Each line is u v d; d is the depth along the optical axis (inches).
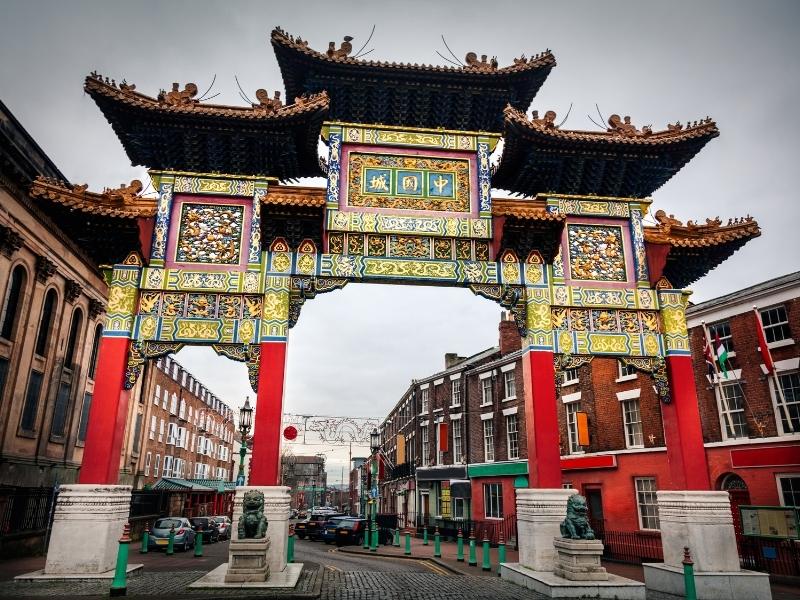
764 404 749.3
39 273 884.0
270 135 585.6
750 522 682.8
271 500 493.0
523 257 608.1
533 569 517.7
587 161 641.6
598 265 626.2
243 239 583.8
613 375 951.6
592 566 468.8
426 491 1473.9
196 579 488.7
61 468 983.6
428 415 1513.3
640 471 866.8
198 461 2190.0
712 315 834.8
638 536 844.0
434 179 625.9
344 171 615.8
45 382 922.1
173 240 576.7
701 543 516.1
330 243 586.9
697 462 556.4
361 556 933.2
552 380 574.2
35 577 452.1
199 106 573.3
